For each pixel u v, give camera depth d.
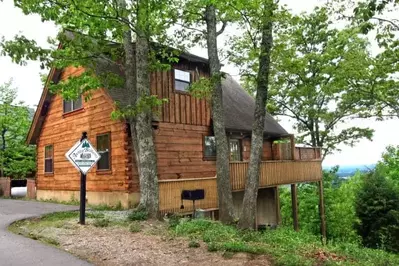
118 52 12.33
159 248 6.68
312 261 5.96
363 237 18.17
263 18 10.49
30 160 24.36
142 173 10.51
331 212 22.47
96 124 14.92
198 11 12.00
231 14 11.19
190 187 12.88
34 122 18.70
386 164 27.73
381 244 16.36
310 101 25.92
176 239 7.42
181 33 12.60
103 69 13.59
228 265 5.62
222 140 11.80
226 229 8.51
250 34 11.51
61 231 8.20
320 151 21.91
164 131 14.66
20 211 12.14
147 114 10.67
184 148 15.44
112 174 13.99
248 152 19.14
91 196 14.91
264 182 16.41
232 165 14.98
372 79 16.56
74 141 16.22
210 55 11.81
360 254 8.37
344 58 20.44
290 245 7.30
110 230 8.40
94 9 9.07
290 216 23.52
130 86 11.22
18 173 24.52
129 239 7.41
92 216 10.60
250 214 11.33
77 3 8.91
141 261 5.88
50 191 17.88
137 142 11.21
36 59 9.74
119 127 13.80
